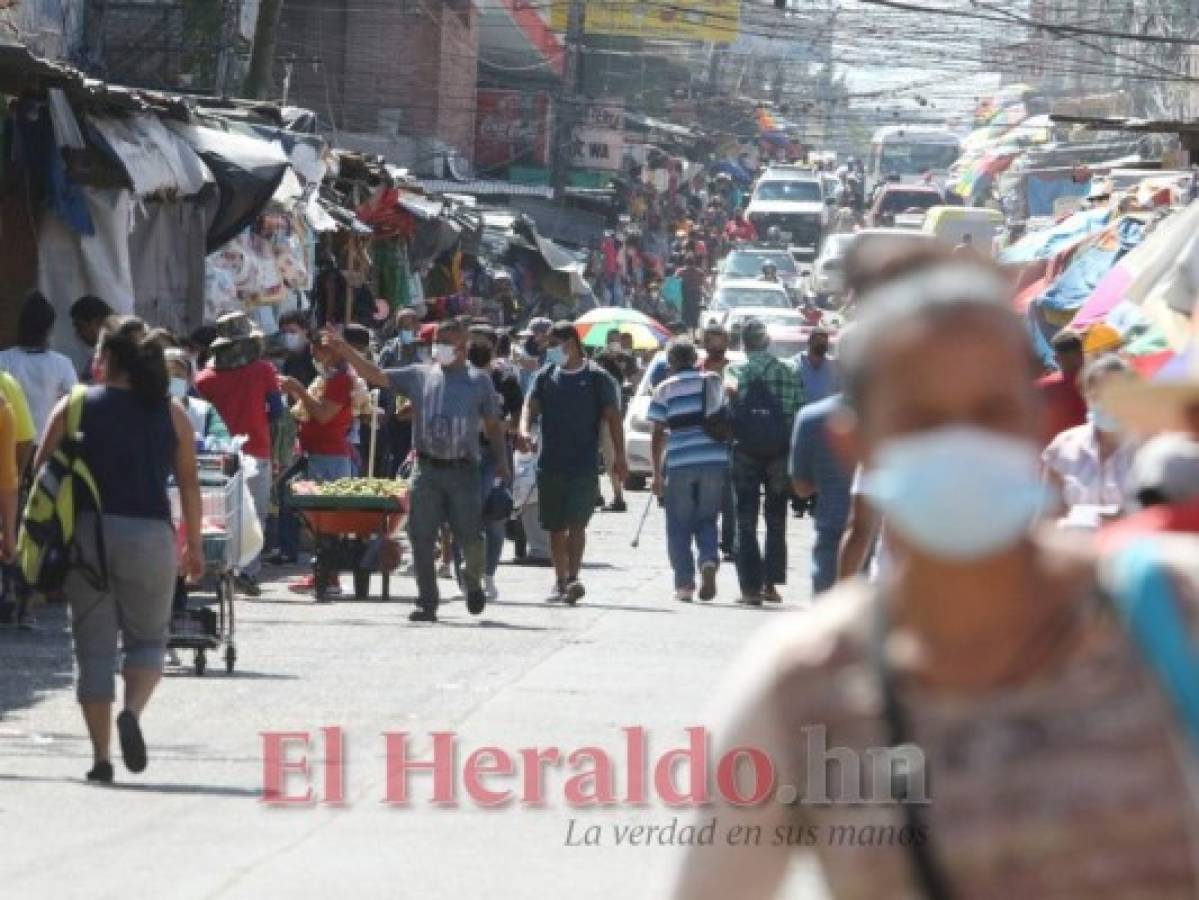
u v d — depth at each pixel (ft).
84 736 86.12
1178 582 23.30
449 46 448.24
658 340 315.37
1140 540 23.80
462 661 109.09
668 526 143.02
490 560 140.87
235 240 176.96
